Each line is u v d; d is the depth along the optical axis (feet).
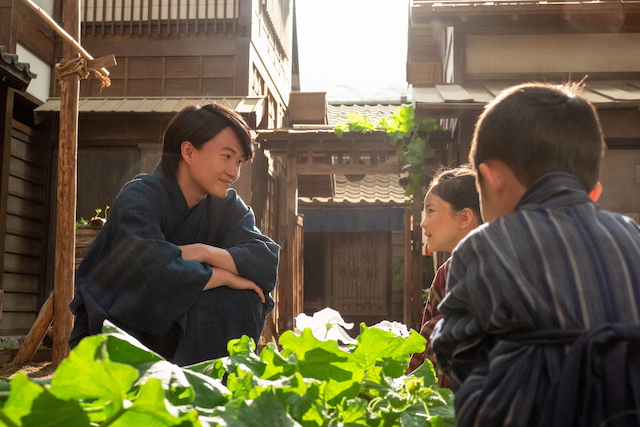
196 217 7.09
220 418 2.03
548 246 3.05
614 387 2.63
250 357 2.77
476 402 2.82
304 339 2.83
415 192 30.89
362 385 3.00
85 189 32.37
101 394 1.79
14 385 1.70
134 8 34.30
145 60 34.22
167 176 6.91
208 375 2.71
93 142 32.42
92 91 34.17
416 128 30.17
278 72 42.19
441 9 29.27
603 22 29.94
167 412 1.75
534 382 2.78
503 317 2.96
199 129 6.72
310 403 2.40
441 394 3.17
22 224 30.94
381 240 48.73
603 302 2.90
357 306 48.49
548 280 2.96
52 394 1.73
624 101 25.91
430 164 32.37
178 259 6.41
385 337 3.29
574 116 3.52
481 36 30.40
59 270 18.75
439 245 8.25
